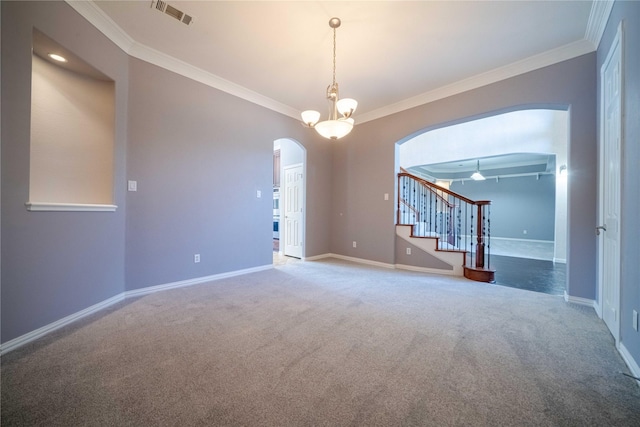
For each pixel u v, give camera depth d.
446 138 6.88
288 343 1.88
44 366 1.57
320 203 5.27
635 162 1.58
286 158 5.63
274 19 2.44
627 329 1.66
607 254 2.21
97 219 2.47
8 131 1.75
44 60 2.32
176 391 1.37
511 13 2.33
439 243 4.51
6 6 1.73
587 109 2.69
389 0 2.20
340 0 2.20
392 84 3.64
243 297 2.89
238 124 3.86
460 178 10.04
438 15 2.37
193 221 3.38
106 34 2.53
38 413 1.21
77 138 2.52
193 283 3.39
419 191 5.50
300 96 4.09
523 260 5.55
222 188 3.68
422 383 1.45
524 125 5.85
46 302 2.01
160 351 1.76
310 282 3.51
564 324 2.21
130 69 2.85
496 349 1.81
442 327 2.15
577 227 2.72
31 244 1.90
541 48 2.82
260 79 3.57
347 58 3.04
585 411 1.25
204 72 3.38
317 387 1.41
